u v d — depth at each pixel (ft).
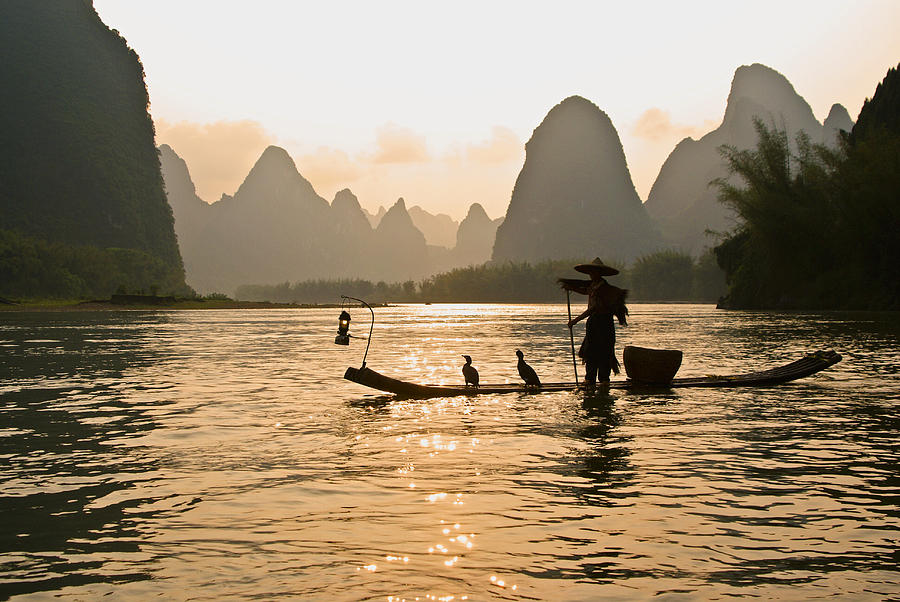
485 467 16.47
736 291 208.23
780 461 17.03
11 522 12.41
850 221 164.66
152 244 584.81
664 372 31.24
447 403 27.35
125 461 17.29
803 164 178.40
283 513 12.86
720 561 10.50
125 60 647.56
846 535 11.65
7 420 23.47
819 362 33.71
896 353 50.37
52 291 385.09
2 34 562.25
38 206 513.45
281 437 20.38
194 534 11.74
